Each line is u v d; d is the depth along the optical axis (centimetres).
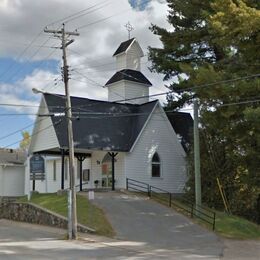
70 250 2078
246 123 2819
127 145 3916
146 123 3997
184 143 4300
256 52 2783
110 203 3256
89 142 3756
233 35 2669
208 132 3531
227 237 2669
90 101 4006
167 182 4050
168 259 1895
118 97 4609
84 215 2938
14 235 2648
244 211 3603
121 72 4609
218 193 3559
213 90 2708
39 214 3281
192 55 3988
